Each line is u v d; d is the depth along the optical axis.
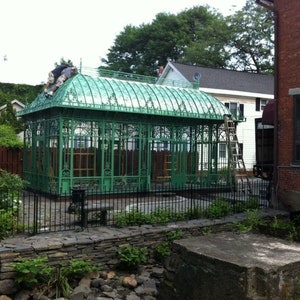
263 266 5.11
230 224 10.50
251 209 12.02
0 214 8.81
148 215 10.32
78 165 15.35
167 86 18.59
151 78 18.80
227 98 29.08
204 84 28.16
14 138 22.19
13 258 7.25
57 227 9.48
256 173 17.06
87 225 9.55
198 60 41.09
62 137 14.70
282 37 13.01
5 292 6.96
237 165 19.73
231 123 18.25
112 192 15.39
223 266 5.36
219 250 5.89
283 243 6.37
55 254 7.76
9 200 9.87
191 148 18.78
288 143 12.75
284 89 12.91
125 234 8.84
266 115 15.03
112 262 8.50
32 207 12.62
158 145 17.75
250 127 30.00
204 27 44.91
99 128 15.73
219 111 18.45
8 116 29.72
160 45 50.09
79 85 15.38
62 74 16.19
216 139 18.95
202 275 5.66
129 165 16.66
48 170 15.44
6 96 43.84
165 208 11.38
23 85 48.81
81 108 14.64
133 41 53.66
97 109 15.00
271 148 16.58
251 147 30.03
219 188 17.89
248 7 39.75
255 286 5.11
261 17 39.28
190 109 17.58
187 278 5.92
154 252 9.18
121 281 7.86
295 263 5.33
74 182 14.95
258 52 40.78
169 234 9.47
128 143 16.62
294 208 12.39
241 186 18.11
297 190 12.38
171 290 6.28
